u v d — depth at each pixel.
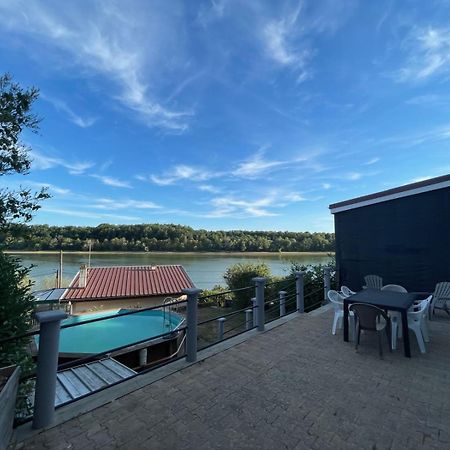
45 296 14.20
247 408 2.41
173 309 14.88
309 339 4.25
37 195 2.69
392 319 4.09
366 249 6.96
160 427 2.14
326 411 2.36
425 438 2.01
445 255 5.81
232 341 4.13
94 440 1.99
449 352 3.69
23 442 1.96
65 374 5.24
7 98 2.52
